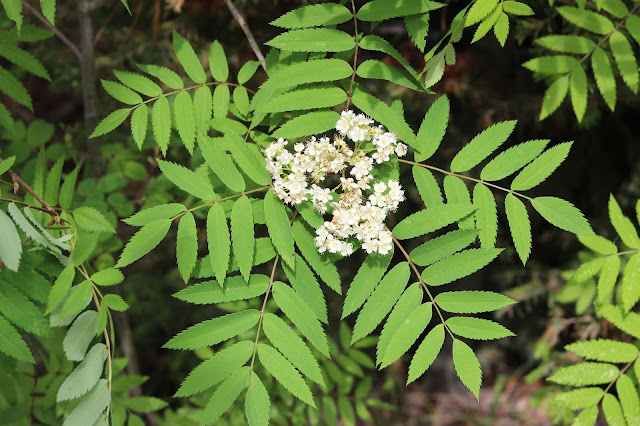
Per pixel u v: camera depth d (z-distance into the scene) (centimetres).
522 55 126
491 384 173
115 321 121
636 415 80
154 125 75
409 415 161
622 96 120
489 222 70
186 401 117
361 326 68
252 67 79
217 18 122
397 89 122
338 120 70
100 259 104
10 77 84
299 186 68
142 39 127
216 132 99
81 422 66
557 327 140
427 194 71
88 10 106
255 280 69
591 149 146
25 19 125
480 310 68
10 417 92
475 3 67
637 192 142
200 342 67
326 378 112
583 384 81
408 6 71
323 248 68
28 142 111
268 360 67
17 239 62
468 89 126
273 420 108
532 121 131
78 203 104
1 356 67
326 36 71
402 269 69
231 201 70
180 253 67
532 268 150
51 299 65
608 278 81
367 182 70
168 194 108
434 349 67
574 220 70
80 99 148
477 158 71
